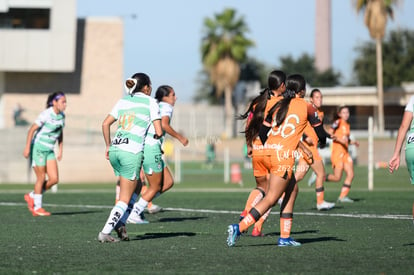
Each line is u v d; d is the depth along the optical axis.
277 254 22.31
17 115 107.38
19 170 84.25
